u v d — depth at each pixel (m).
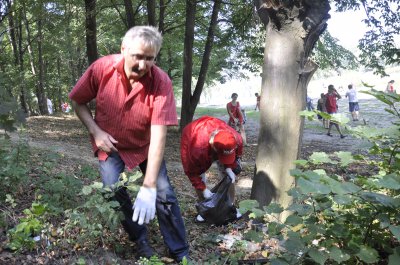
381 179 2.56
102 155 3.33
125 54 3.00
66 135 13.87
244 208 2.79
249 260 3.45
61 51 28.06
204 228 4.54
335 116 2.98
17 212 3.89
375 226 2.91
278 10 4.42
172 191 3.39
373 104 29.83
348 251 2.71
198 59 22.27
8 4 21.22
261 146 4.66
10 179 4.15
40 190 4.50
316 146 14.30
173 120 3.19
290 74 4.52
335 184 2.55
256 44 15.16
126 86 3.13
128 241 3.75
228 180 4.55
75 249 3.39
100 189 3.14
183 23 19.97
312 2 4.39
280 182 4.58
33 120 17.42
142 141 3.34
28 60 30.64
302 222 2.76
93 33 17.52
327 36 13.54
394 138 2.95
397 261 2.55
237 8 15.70
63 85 35.81
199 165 4.56
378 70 12.72
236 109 14.66
